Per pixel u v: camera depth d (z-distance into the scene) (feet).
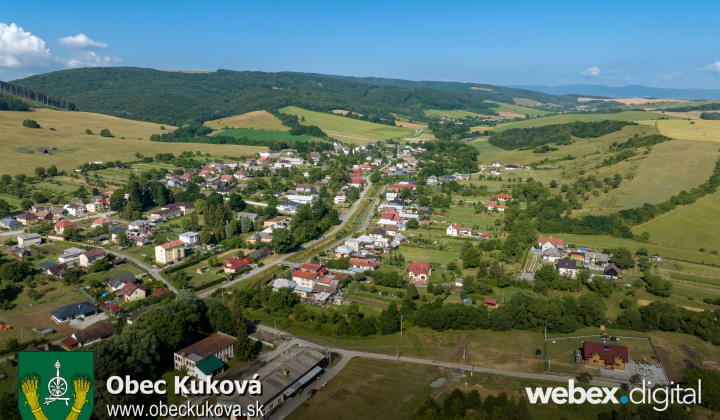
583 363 392.06
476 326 454.40
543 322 449.06
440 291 531.50
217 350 386.73
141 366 352.69
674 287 556.51
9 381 350.64
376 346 426.10
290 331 453.99
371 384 361.51
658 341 429.38
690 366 385.91
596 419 315.37
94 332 419.74
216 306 446.19
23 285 533.55
